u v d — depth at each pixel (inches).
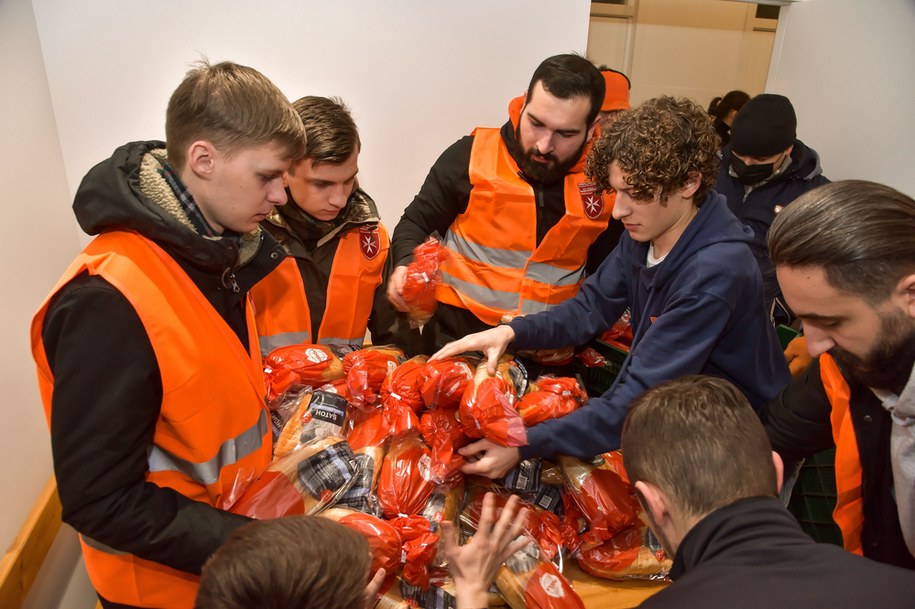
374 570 44.1
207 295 42.2
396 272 68.1
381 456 53.1
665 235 54.6
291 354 58.7
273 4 82.9
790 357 76.4
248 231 43.3
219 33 82.6
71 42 77.8
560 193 72.1
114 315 34.9
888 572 27.3
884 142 95.3
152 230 37.0
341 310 68.7
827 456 60.0
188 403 39.2
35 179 72.5
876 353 37.5
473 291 74.7
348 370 59.5
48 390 39.1
